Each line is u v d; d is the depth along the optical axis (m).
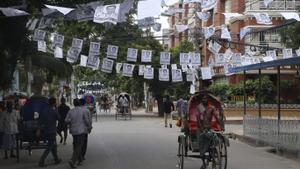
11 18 16.06
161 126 35.84
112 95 101.62
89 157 18.20
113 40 25.02
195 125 14.38
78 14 15.14
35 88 41.78
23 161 17.33
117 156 18.48
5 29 16.38
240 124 36.72
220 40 27.98
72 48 18.91
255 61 23.98
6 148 17.42
